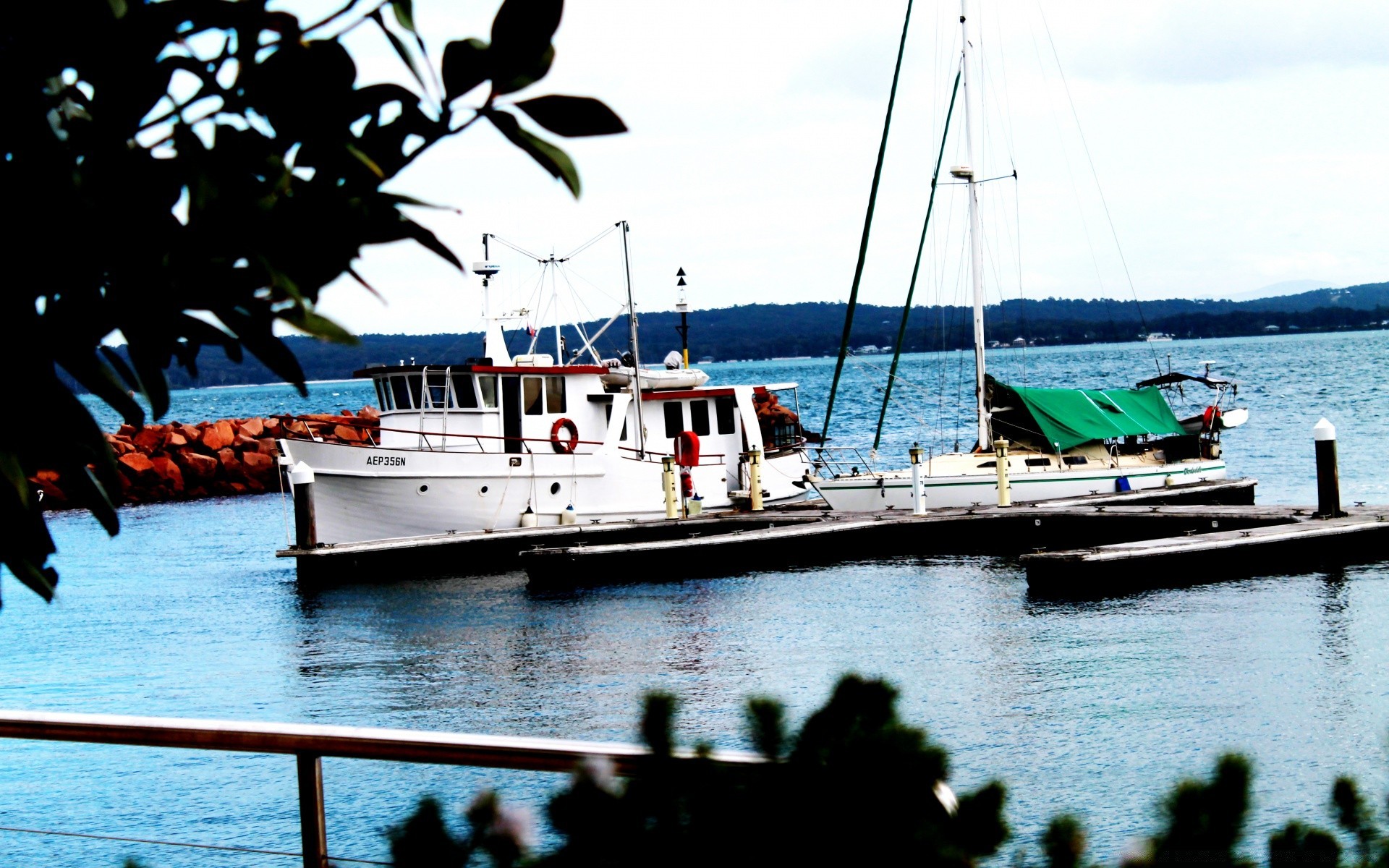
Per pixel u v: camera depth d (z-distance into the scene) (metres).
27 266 1.75
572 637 19.80
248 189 1.78
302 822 3.73
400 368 27.47
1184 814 2.54
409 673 17.83
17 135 1.71
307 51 1.83
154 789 12.09
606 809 2.58
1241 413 32.94
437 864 2.70
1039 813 10.78
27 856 10.38
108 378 1.84
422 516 27.14
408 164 1.90
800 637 18.91
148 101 1.80
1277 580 21.11
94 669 19.14
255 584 27.03
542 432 28.06
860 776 2.42
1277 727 12.96
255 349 1.85
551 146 1.90
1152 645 16.92
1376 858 2.59
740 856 2.47
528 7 1.81
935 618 19.77
